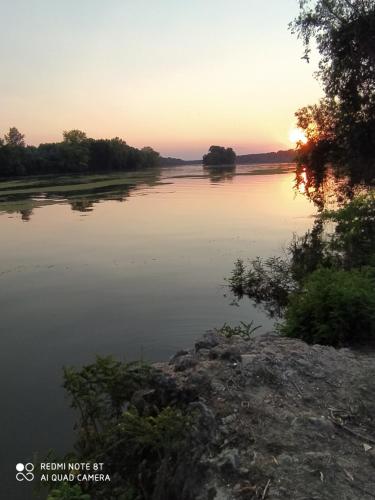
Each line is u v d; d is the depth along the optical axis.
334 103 19.14
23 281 12.66
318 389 4.18
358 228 15.26
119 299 10.97
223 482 2.99
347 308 6.07
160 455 3.34
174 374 4.25
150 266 14.19
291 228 21.11
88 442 3.63
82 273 13.45
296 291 10.67
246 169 120.56
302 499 2.81
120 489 3.33
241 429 3.48
